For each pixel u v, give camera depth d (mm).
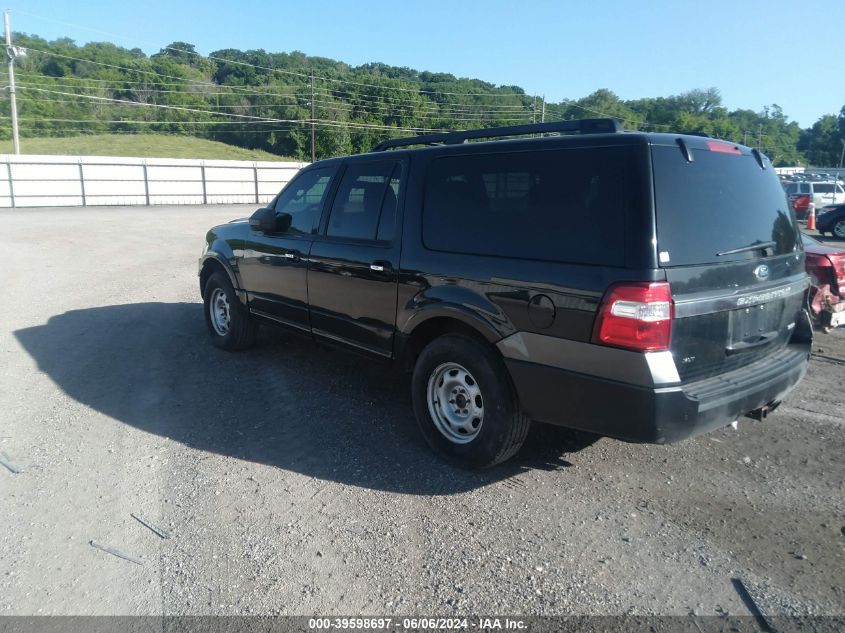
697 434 3475
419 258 4324
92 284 10906
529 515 3684
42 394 5570
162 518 3641
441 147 4398
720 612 2889
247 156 69812
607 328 3314
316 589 3039
